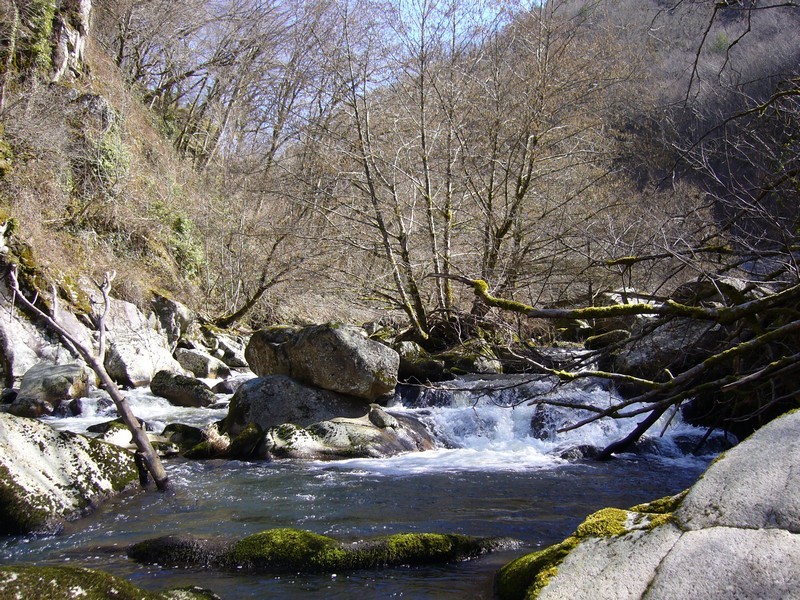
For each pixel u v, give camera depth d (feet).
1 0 55.26
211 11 86.94
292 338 30.68
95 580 9.97
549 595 9.07
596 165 48.52
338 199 46.57
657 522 9.39
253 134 81.35
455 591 12.10
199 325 56.24
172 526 17.15
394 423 29.27
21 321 41.01
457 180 46.52
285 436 27.37
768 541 8.10
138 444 21.42
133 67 84.23
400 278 45.93
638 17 45.50
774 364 18.15
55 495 18.03
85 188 54.80
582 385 32.94
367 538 15.38
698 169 25.48
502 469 24.80
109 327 45.60
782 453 9.33
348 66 46.06
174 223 62.90
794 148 24.71
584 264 38.60
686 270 29.78
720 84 27.07
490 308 41.34
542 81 45.16
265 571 13.50
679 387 20.39
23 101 53.06
